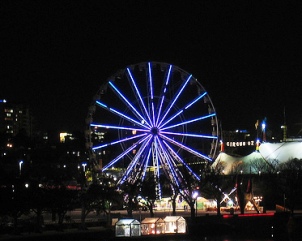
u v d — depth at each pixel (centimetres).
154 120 18362
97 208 17088
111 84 18225
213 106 19075
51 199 16100
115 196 17962
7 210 15362
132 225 15100
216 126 19125
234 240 15575
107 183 19238
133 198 18950
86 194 16975
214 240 15512
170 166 18588
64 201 16325
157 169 18612
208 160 19250
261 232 17462
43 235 14600
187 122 18700
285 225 17862
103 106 18188
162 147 18400
